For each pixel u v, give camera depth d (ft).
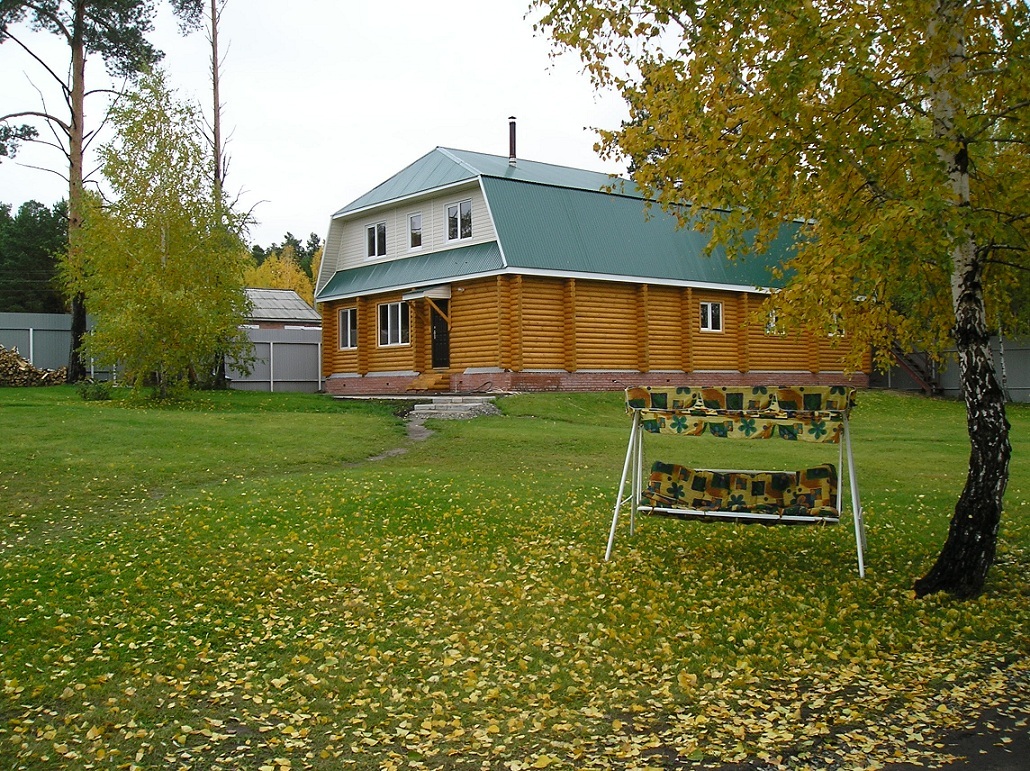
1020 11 24.03
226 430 58.29
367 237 104.17
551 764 16.17
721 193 25.82
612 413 76.79
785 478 30.63
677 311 94.79
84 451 48.65
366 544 31.94
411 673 21.02
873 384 114.11
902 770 15.61
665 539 33.76
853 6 25.41
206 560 29.68
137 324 72.33
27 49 90.22
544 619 24.54
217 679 20.45
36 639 22.45
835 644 22.65
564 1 26.89
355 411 76.95
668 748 16.93
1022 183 27.22
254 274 224.12
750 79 26.18
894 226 23.12
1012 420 82.89
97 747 16.69
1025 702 18.74
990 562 26.11
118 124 77.87
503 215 84.17
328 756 16.60
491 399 77.82
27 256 207.41
